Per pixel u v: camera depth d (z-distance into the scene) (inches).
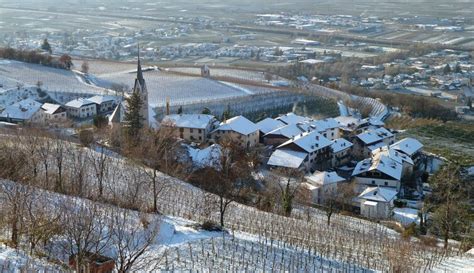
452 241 4195.4
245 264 2874.0
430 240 4057.6
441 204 4803.2
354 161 6737.2
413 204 5255.9
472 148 7593.5
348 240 3686.0
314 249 3233.3
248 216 3912.4
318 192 5098.4
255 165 5570.9
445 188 5329.7
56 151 4148.6
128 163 4726.9
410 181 5984.3
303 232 3661.4
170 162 5014.8
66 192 3659.0
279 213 4276.6
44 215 2733.8
